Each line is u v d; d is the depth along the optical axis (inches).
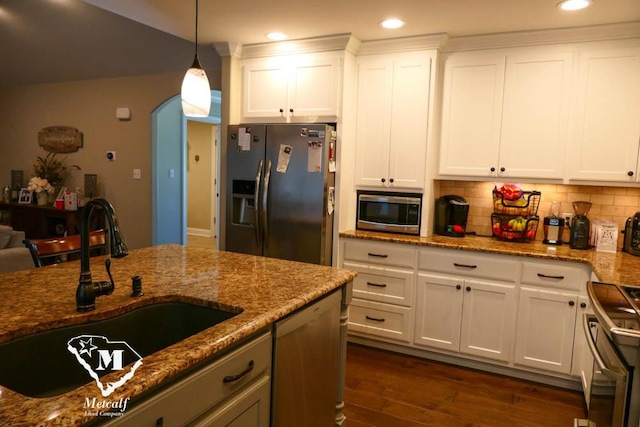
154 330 66.7
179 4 111.2
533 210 133.6
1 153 268.7
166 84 204.1
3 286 69.9
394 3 106.3
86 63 213.9
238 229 145.8
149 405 41.5
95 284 60.4
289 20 120.6
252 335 57.4
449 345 125.6
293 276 79.7
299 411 70.0
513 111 125.4
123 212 222.8
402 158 136.3
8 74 245.6
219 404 51.8
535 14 109.3
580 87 118.0
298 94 141.0
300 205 135.3
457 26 120.4
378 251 133.7
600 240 118.1
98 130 227.0
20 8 188.9
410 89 133.3
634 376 58.2
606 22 112.2
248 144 142.1
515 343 117.6
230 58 147.8
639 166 113.3
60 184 242.4
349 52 135.6
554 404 106.3
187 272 81.5
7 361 50.5
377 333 135.1
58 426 33.0
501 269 117.8
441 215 138.8
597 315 66.7
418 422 97.4
